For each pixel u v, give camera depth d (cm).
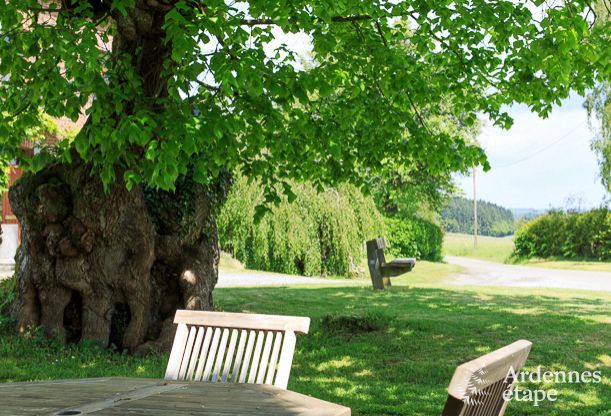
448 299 1396
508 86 997
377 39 960
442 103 2867
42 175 923
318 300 1395
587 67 927
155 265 980
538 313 1177
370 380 778
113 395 279
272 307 1297
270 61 725
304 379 778
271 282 1936
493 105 1050
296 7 730
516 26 818
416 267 2955
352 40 934
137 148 838
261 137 747
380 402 668
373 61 906
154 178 668
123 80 781
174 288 987
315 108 976
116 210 890
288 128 920
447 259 5012
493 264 4044
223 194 1027
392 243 3462
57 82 713
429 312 1204
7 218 1909
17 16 745
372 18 905
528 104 1013
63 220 903
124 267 905
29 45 733
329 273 2481
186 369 350
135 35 818
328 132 941
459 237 8406
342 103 970
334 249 2458
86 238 896
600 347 899
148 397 274
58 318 920
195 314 359
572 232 3784
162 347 925
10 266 1748
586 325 1043
